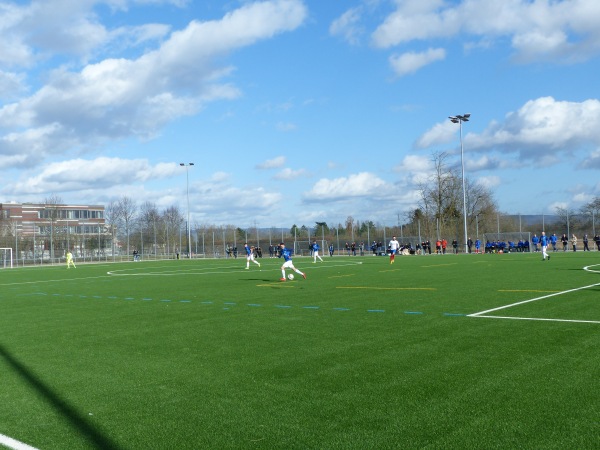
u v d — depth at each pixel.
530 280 21.45
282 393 6.72
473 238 73.06
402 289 19.22
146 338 10.77
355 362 8.19
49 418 6.04
